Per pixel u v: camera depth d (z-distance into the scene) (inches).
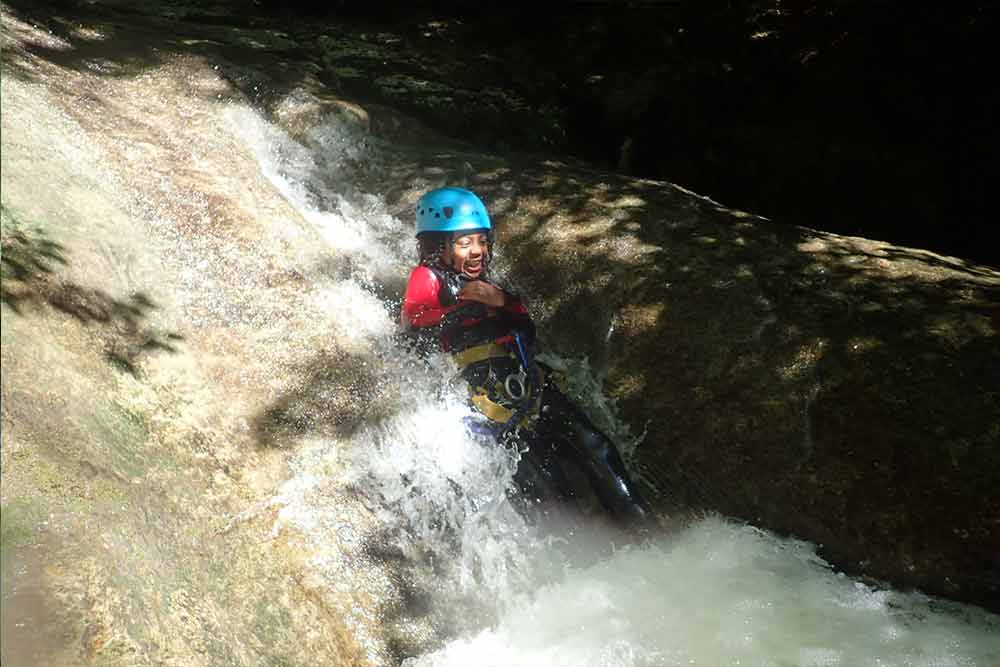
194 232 160.1
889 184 269.9
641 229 193.8
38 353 115.0
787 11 310.3
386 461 141.0
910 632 136.2
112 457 110.4
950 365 156.3
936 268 184.9
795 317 168.6
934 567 142.5
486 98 281.4
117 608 93.4
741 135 286.5
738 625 136.4
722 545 153.8
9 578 88.7
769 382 161.8
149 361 130.3
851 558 148.0
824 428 155.3
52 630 87.6
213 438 127.0
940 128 272.7
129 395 122.5
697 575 147.7
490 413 151.6
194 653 97.5
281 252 166.7
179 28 275.6
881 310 168.9
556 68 313.9
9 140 146.1
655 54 319.3
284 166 211.3
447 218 159.3
